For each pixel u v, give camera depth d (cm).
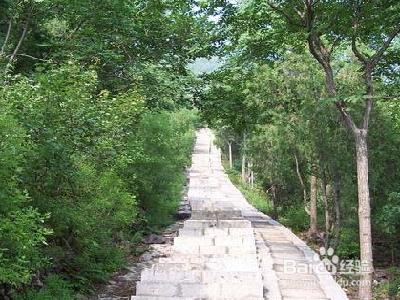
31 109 614
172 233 1409
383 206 1128
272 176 1933
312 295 796
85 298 759
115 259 941
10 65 880
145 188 1380
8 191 508
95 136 730
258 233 1399
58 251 764
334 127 1142
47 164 631
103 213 861
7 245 516
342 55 1157
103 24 1157
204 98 1462
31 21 1111
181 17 1248
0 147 501
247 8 869
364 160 768
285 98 1336
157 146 1421
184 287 753
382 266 1241
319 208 1830
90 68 969
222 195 2619
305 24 828
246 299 736
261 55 993
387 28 829
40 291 645
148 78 1291
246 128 1547
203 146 5944
